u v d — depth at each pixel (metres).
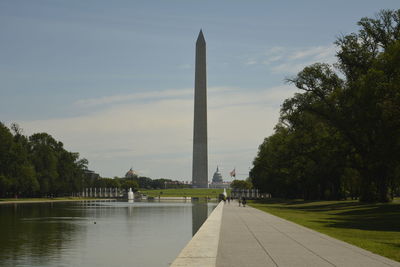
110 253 30.58
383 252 19.47
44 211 82.31
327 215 53.91
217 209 63.22
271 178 125.69
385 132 49.03
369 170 66.88
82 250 32.06
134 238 39.19
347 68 61.75
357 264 16.14
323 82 65.38
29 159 147.12
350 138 62.03
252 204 98.88
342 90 61.28
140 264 26.52
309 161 88.62
